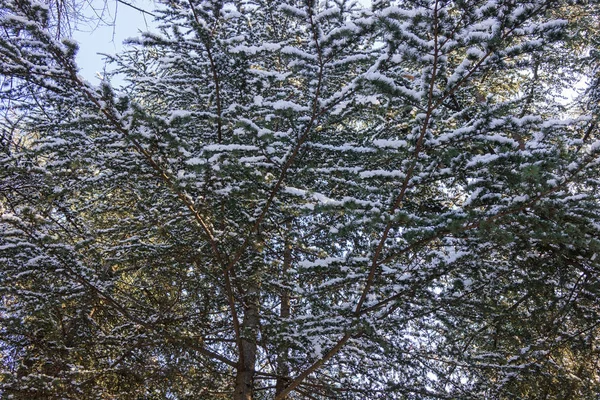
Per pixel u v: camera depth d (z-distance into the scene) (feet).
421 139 12.76
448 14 11.37
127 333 20.34
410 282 14.99
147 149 14.76
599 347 18.98
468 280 16.14
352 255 14.98
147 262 18.44
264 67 22.22
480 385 19.24
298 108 13.47
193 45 15.46
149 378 19.45
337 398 19.45
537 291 16.56
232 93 17.44
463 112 14.78
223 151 13.80
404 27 11.85
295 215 15.55
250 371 19.27
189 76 17.84
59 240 15.71
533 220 12.26
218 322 20.99
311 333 15.64
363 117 20.39
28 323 17.88
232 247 16.90
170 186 14.87
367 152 14.20
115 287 18.40
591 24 23.84
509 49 11.63
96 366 19.31
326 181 17.02
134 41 15.28
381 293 15.62
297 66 13.55
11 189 18.58
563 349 20.42
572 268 16.33
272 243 19.30
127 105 13.65
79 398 17.75
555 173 12.42
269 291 19.20
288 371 20.56
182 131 18.10
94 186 15.79
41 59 13.64
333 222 20.24
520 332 18.30
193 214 15.65
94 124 14.84
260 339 18.11
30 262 15.72
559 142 12.10
